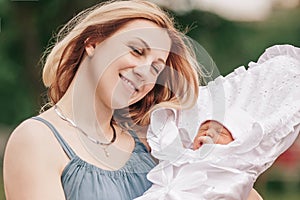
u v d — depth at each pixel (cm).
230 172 317
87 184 301
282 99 339
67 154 302
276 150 326
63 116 309
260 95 342
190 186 315
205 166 318
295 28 1440
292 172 1319
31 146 298
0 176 1120
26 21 1138
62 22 1130
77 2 1111
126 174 312
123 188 308
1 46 1155
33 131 300
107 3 325
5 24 1143
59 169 299
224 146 322
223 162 319
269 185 1334
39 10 1132
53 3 1119
